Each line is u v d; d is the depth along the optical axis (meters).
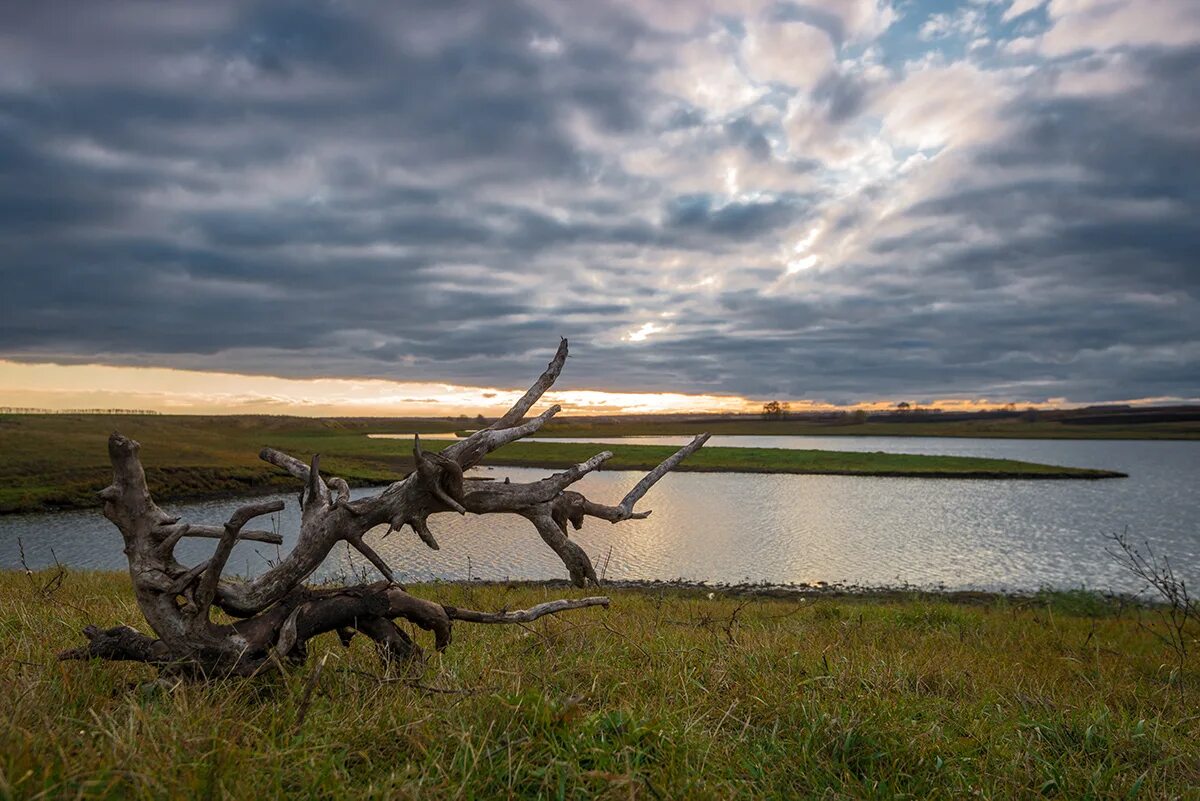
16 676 3.71
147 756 2.76
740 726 4.07
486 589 13.43
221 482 50.22
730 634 6.43
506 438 3.80
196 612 3.43
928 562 25.95
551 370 4.13
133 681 3.84
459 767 3.05
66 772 2.55
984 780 3.53
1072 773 3.70
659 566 25.23
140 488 3.44
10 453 50.84
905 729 4.00
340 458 68.44
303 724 3.21
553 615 7.56
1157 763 3.83
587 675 4.70
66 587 9.27
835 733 3.83
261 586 3.54
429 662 4.57
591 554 27.23
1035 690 5.75
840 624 10.31
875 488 54.00
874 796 3.29
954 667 6.50
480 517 35.00
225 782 2.67
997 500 46.03
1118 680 7.06
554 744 3.19
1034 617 13.23
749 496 48.12
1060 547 28.84
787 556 27.09
